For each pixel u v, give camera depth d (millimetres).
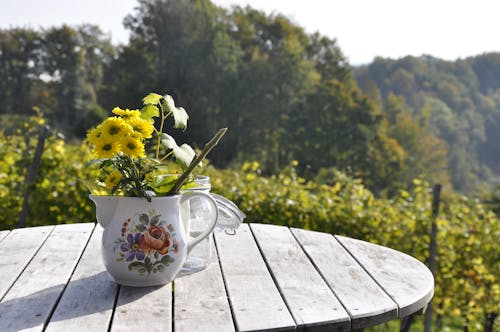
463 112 39156
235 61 29719
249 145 29875
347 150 31297
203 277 1451
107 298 1278
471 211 5012
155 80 28234
